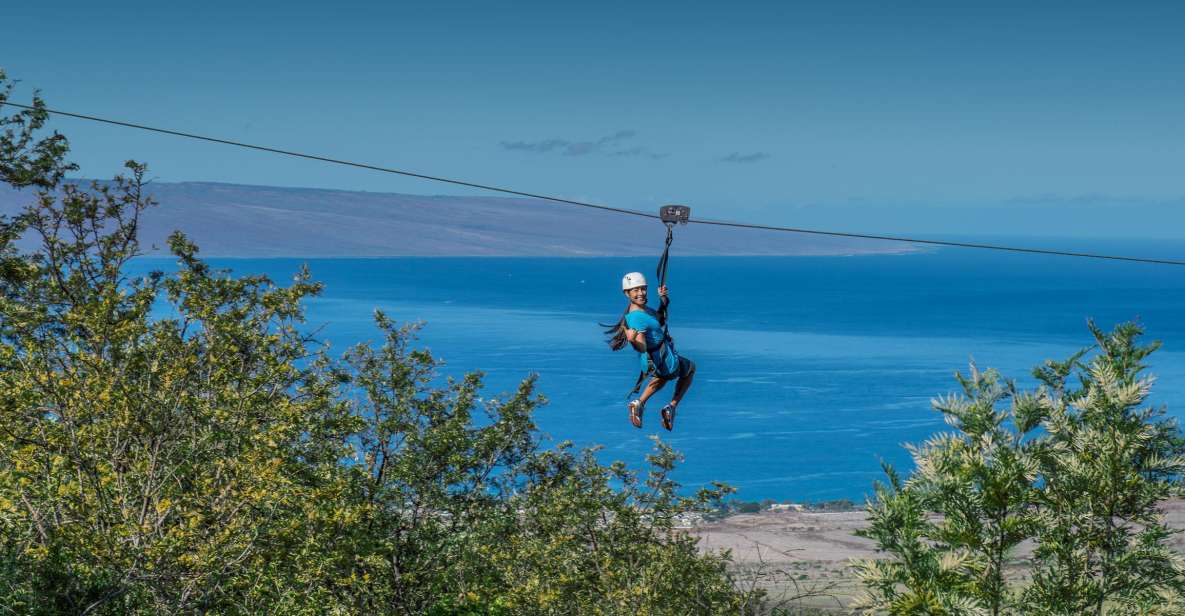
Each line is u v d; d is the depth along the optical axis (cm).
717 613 1847
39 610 1128
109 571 1196
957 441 807
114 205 1881
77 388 1355
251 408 1462
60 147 1898
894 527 793
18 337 1432
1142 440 794
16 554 1159
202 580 1246
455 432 1964
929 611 734
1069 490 812
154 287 1738
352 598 1669
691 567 1891
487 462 2109
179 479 1361
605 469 2131
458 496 2017
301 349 1653
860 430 12756
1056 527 798
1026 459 774
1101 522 802
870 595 791
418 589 1927
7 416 1324
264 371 1569
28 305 1540
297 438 1620
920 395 15762
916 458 813
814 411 14238
